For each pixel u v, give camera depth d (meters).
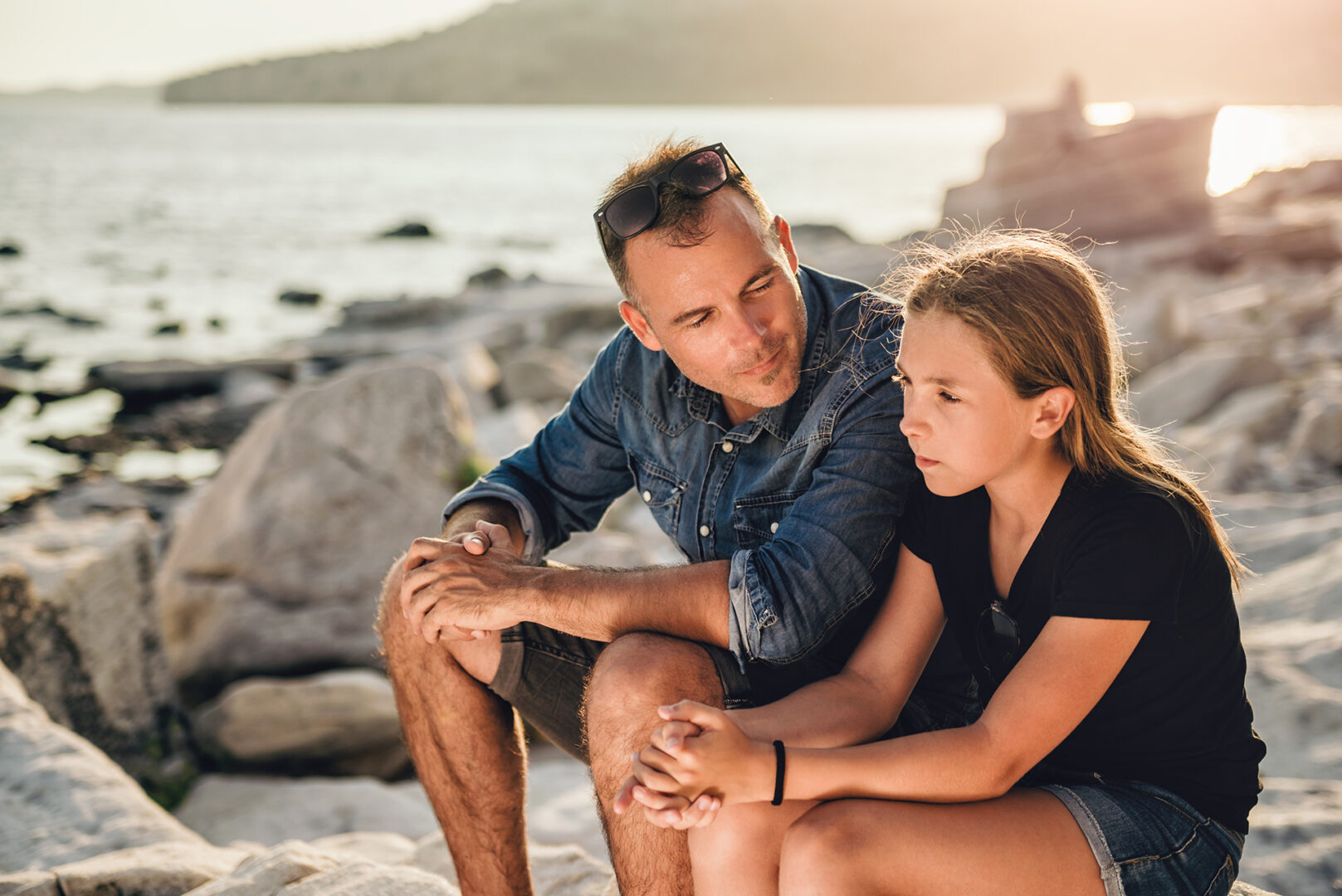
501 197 66.06
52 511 11.08
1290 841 2.89
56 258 36.06
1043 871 1.72
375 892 2.34
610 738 2.01
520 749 2.45
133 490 11.91
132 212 51.75
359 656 6.36
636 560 6.55
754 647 2.16
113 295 29.12
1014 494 1.94
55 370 19.08
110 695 4.83
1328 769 3.62
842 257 25.73
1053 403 1.84
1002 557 2.03
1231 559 2.00
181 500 11.52
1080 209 24.97
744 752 1.82
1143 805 1.81
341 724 5.25
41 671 4.48
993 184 25.69
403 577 2.40
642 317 2.41
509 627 2.34
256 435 7.07
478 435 10.46
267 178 76.81
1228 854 1.86
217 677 6.25
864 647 2.16
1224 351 11.00
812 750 1.83
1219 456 8.80
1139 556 1.80
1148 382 11.45
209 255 38.38
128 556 5.02
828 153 109.75
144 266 35.03
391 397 7.08
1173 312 13.13
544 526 2.76
